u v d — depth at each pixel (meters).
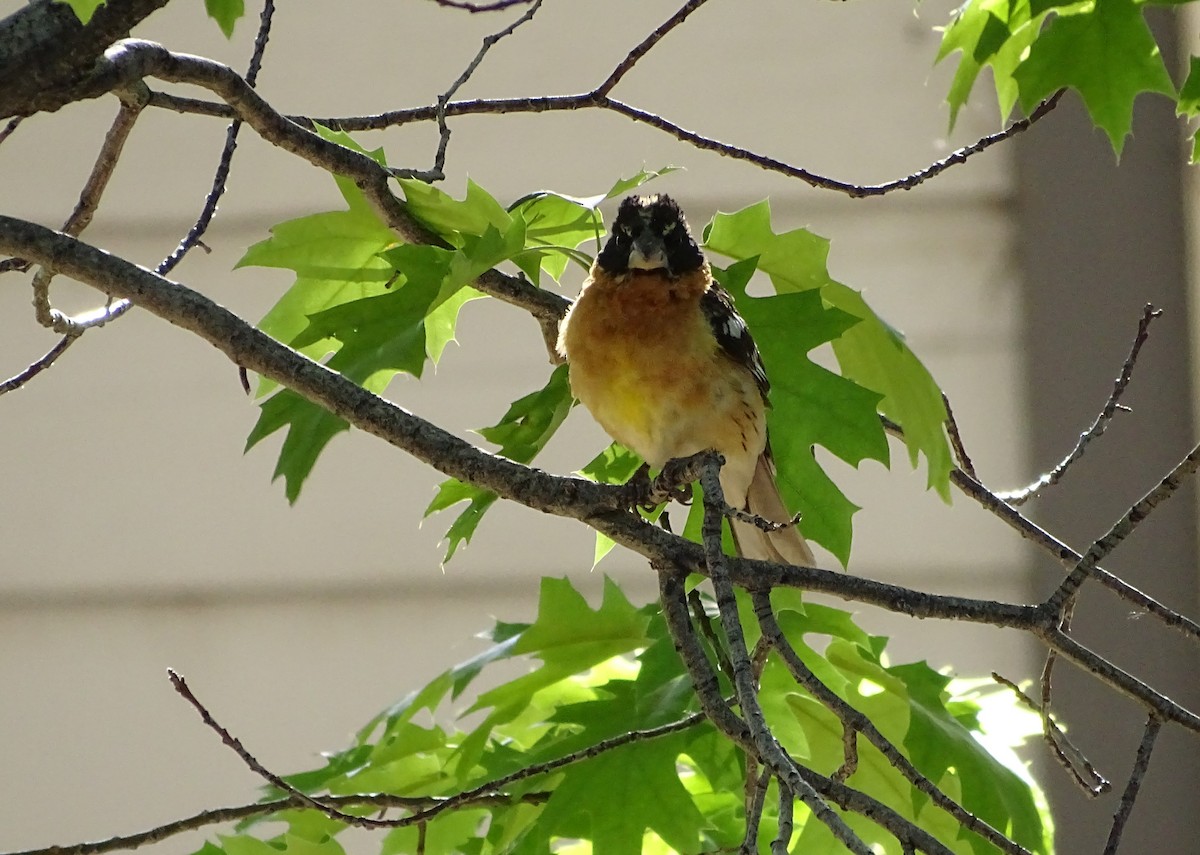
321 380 4.89
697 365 6.53
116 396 12.66
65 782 12.18
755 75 12.16
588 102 6.77
